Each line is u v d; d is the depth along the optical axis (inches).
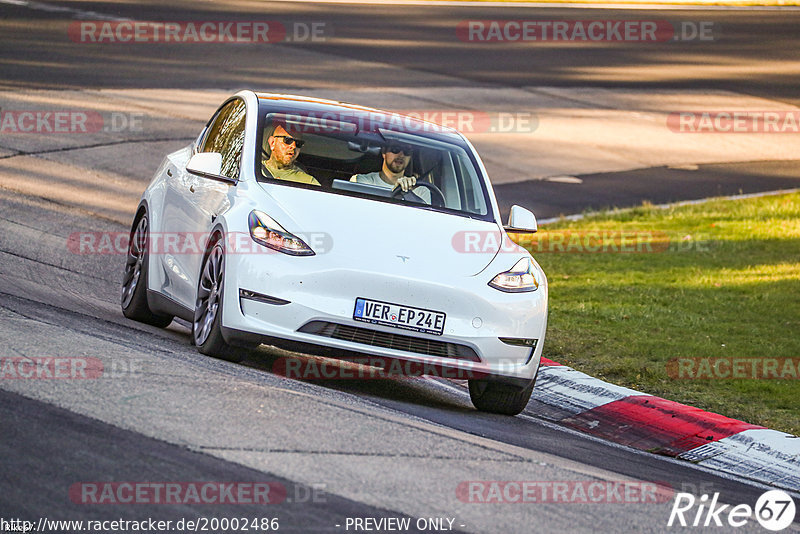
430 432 893.2
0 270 1385.3
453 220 1128.2
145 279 1261.1
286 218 1049.5
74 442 710.5
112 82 3171.8
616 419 1173.7
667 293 1849.2
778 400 1279.5
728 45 5659.5
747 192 3048.7
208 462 708.0
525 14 5999.0
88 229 1828.2
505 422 1077.1
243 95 1263.5
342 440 805.9
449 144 1246.9
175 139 2652.6
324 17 5182.1
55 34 3855.8
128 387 850.8
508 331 1050.7
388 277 1017.5
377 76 3895.2
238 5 5226.4
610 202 2770.7
